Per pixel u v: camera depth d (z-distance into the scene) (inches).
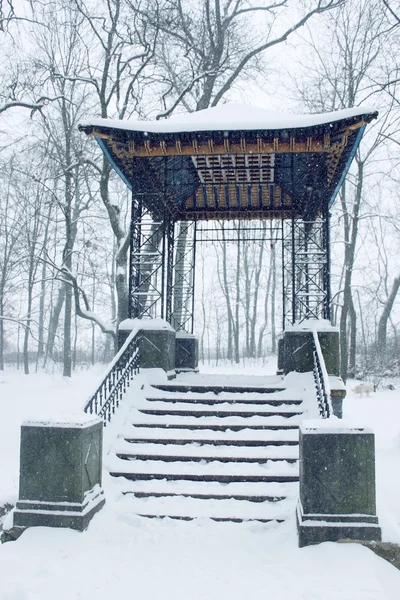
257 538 224.5
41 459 228.7
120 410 328.8
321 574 189.2
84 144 739.4
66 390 909.8
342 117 333.4
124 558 204.1
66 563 196.9
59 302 1359.5
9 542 214.8
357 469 213.8
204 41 748.6
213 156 420.5
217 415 328.5
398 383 1035.9
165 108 725.9
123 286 671.1
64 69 737.6
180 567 197.3
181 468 279.9
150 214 478.0
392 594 177.9
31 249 757.3
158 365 386.3
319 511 213.0
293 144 357.7
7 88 619.8
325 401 287.6
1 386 954.1
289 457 282.7
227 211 538.3
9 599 169.3
